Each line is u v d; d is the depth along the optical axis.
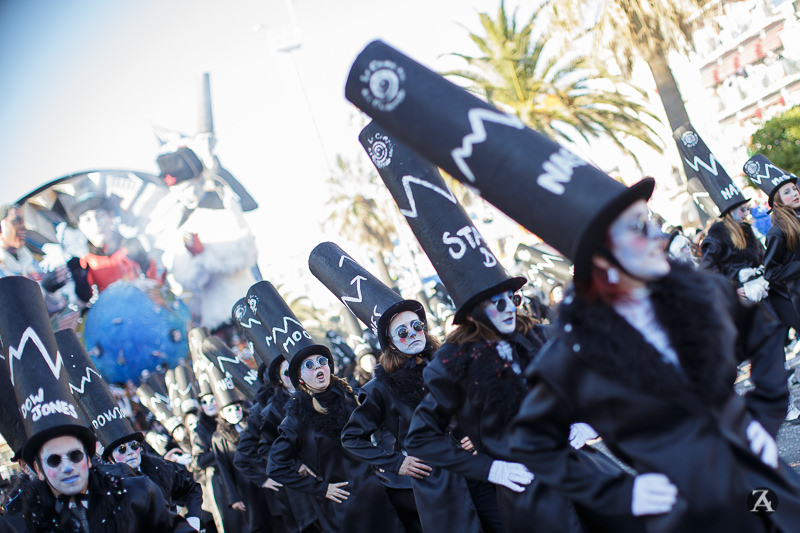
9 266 35.59
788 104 24.39
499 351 3.69
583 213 2.30
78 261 37.38
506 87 22.72
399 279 29.92
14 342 3.67
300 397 5.80
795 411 6.80
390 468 4.79
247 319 7.10
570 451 2.71
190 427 9.24
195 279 41.59
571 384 2.54
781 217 6.39
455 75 22.97
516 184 2.43
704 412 2.38
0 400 4.13
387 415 4.95
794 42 23.89
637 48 20.77
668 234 8.40
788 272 6.38
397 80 2.63
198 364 9.02
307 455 5.73
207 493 8.55
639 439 2.48
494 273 3.71
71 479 3.47
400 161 4.02
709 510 2.37
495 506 4.57
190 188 43.12
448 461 3.83
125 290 34.06
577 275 2.41
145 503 3.65
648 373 2.36
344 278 5.42
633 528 3.20
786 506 2.47
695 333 2.36
